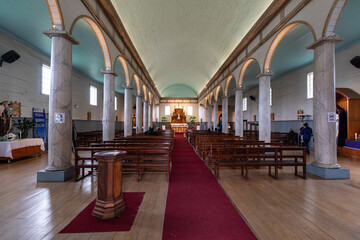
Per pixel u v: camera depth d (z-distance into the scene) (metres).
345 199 3.71
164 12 9.70
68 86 5.04
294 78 13.08
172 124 26.73
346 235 2.51
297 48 9.41
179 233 2.53
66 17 4.86
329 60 5.19
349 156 8.18
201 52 14.39
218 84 15.91
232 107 24.86
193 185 4.58
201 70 18.48
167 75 21.56
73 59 11.14
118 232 2.54
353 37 8.10
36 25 7.40
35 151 8.23
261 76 8.15
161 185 4.58
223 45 11.88
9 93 8.02
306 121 11.92
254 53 8.91
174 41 13.13
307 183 4.71
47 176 4.71
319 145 5.39
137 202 3.54
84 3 5.57
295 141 12.08
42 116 9.75
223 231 2.58
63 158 4.95
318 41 5.20
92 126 15.64
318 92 5.39
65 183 4.62
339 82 9.34
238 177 5.26
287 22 6.43
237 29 9.79
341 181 4.87
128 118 10.92
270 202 3.56
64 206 3.35
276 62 11.46
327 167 5.16
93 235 2.48
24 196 3.81
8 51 7.79
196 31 11.69
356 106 8.42
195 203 3.51
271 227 2.69
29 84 9.04
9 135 7.38
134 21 9.28
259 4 7.79
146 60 14.37
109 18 7.36
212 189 4.29
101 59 11.12
